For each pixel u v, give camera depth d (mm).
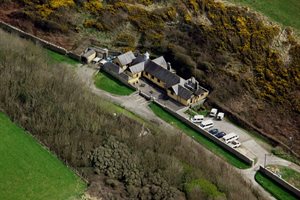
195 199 89188
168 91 122500
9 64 110000
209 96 123188
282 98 122562
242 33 133000
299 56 128875
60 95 104125
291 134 116188
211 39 132375
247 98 123000
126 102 118750
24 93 103250
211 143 111375
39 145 93312
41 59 117938
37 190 84500
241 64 128500
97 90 121062
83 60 129125
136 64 126000
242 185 98250
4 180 85000
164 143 99250
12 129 95688
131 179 89750
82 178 88438
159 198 87750
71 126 97875
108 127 100438
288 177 106312
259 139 115062
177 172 92875
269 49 130500
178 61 129500
